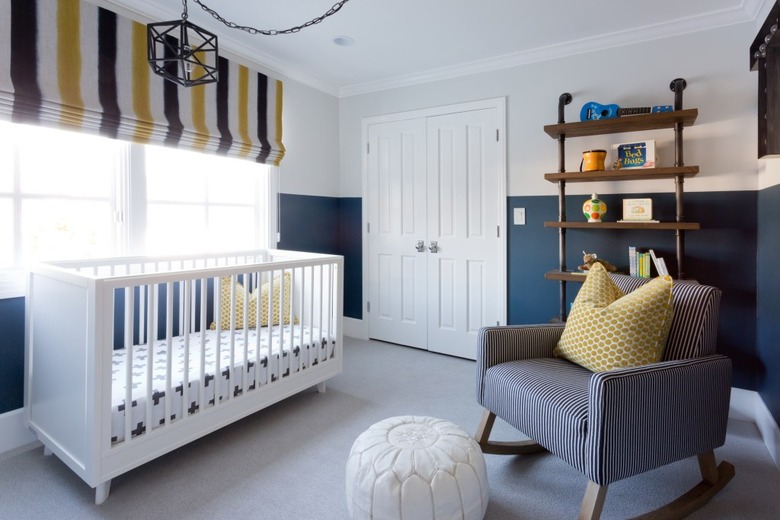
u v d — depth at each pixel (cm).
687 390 154
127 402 170
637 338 168
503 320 332
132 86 232
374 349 374
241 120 296
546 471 191
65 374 175
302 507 166
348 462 153
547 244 315
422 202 366
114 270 237
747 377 252
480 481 145
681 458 155
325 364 272
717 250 260
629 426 141
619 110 261
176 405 191
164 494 173
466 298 349
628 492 176
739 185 254
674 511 158
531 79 314
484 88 333
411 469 139
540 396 163
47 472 188
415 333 377
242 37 289
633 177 265
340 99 405
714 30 258
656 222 254
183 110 258
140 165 249
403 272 380
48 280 185
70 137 226
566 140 302
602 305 188
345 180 407
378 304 397
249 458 200
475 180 341
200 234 293
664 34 270
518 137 321
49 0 199
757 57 183
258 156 312
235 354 231
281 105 329
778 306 206
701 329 169
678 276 251
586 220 298
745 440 221
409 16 259
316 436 221
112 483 180
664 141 273
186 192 285
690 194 266
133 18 241
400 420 168
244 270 215
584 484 182
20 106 191
